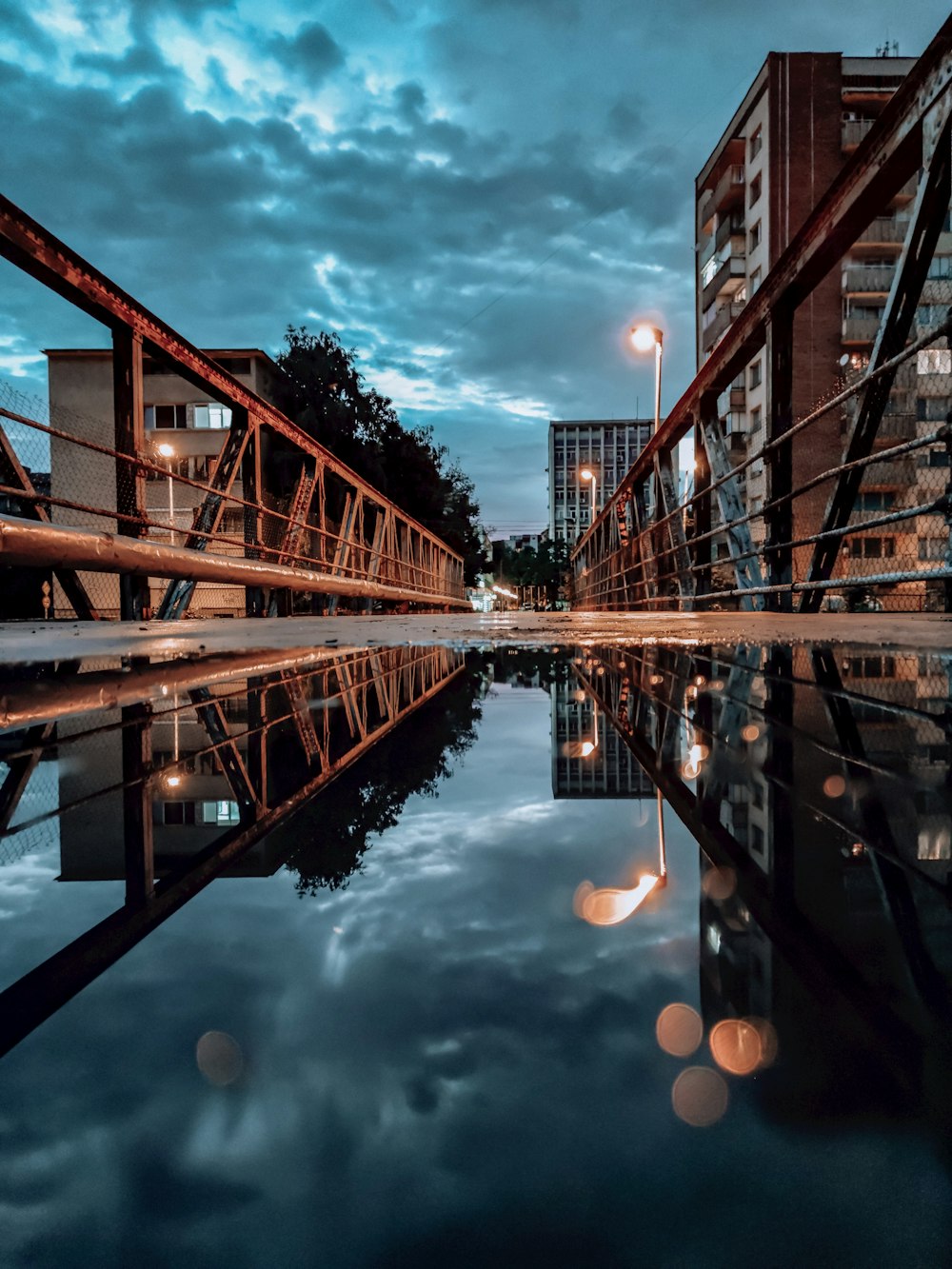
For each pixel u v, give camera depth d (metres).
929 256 3.57
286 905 0.49
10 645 3.19
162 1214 0.22
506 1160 0.24
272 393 28.20
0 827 0.72
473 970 0.38
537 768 0.96
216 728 1.32
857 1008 0.32
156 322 5.02
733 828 0.66
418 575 20.48
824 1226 0.20
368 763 1.01
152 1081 0.29
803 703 1.49
